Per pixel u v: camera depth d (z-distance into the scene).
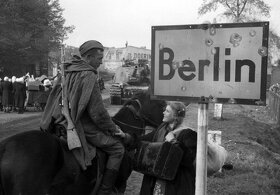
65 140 5.12
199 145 4.02
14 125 17.50
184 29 4.03
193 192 4.82
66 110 5.08
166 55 4.11
